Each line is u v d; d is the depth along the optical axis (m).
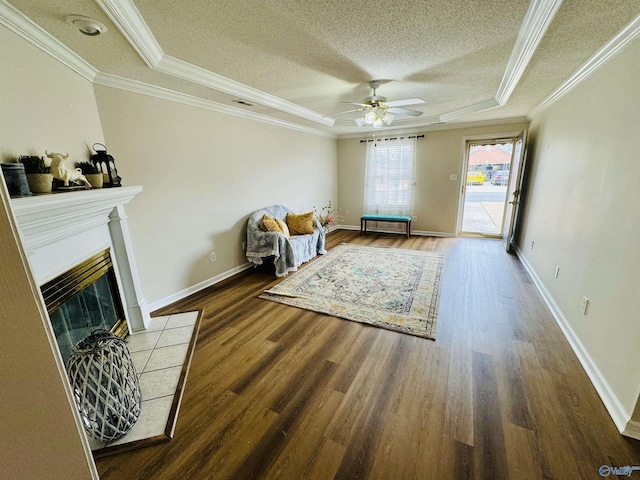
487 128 5.12
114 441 1.51
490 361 2.05
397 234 6.14
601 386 1.72
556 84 2.80
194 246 3.35
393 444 1.45
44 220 1.51
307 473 1.32
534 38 1.80
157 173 2.87
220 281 3.73
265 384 1.89
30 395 0.57
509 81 2.71
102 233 2.25
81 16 1.51
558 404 1.66
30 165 1.53
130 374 1.58
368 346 2.28
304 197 5.54
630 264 1.58
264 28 1.81
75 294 1.90
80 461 0.66
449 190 5.66
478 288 3.29
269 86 3.04
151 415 1.67
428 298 3.06
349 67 2.51
